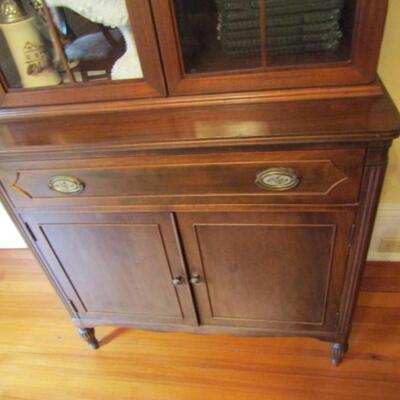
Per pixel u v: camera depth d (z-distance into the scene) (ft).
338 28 2.53
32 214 3.20
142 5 2.52
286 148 2.42
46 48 2.91
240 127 2.48
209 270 3.34
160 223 3.06
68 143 2.61
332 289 3.27
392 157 4.04
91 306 3.98
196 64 2.75
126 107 2.90
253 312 3.66
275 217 2.83
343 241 2.90
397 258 4.85
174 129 2.57
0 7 2.80
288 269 3.19
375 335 4.16
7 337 4.71
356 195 2.58
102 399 4.00
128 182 2.80
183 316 3.84
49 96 2.97
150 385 4.06
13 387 4.20
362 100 2.58
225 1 2.54
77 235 3.30
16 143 2.72
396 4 3.12
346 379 3.85
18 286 5.37
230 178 2.64
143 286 3.63
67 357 4.42
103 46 2.83
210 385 3.98
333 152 2.39
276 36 2.60
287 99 2.69
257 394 3.85
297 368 4.00
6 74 2.98
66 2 2.68
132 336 4.54
